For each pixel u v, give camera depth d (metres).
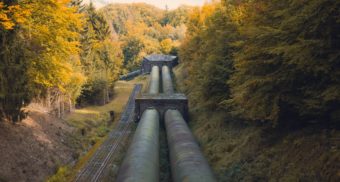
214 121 31.38
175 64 110.44
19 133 27.45
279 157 17.00
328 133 14.81
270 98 15.91
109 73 67.38
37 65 28.64
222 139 26.61
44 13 27.73
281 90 15.49
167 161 25.94
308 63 12.61
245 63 16.27
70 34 30.66
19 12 23.47
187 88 60.25
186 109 41.66
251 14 17.44
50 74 29.77
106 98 64.38
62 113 43.44
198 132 32.91
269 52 13.81
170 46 141.25
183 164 17.98
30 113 34.00
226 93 29.14
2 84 23.61
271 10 15.45
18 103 26.89
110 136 38.97
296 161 15.30
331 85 12.85
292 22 12.84
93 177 24.70
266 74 15.85
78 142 34.62
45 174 24.50
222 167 21.42
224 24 29.11
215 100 30.33
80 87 48.50
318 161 13.76
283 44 13.65
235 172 19.55
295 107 15.87
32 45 28.03
